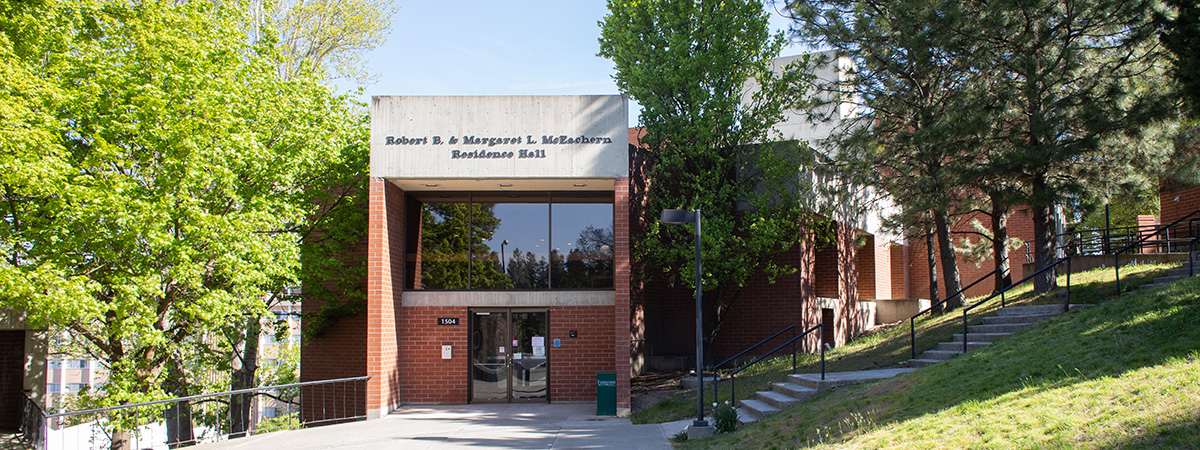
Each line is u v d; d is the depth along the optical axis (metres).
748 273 20.11
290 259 16.73
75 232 14.14
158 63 14.66
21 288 12.68
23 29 14.03
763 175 20.92
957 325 18.00
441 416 16.50
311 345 21.73
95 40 15.71
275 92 17.53
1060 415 8.15
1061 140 16.67
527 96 17.31
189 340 19.50
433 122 17.30
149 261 14.55
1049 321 13.66
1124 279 16.88
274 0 23.97
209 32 16.30
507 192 19.05
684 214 13.83
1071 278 19.50
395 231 18.05
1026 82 16.39
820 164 22.11
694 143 20.17
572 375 18.33
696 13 20.14
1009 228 31.67
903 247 32.66
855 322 25.97
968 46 17.17
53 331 20.22
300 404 21.77
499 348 18.55
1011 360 11.46
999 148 18.25
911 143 18.36
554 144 17.17
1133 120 15.30
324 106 19.14
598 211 18.98
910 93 19.72
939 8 17.22
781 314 22.25
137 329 14.42
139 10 15.40
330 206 20.42
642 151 21.27
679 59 19.55
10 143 12.36
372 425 15.41
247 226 15.18
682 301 23.66
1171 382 8.15
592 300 18.48
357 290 20.05
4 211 14.28
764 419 13.20
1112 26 16.61
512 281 18.80
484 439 13.41
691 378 19.41
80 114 14.15
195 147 14.17
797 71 20.41
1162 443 6.75
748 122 19.98
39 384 19.95
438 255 18.91
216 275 16.42
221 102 15.17
